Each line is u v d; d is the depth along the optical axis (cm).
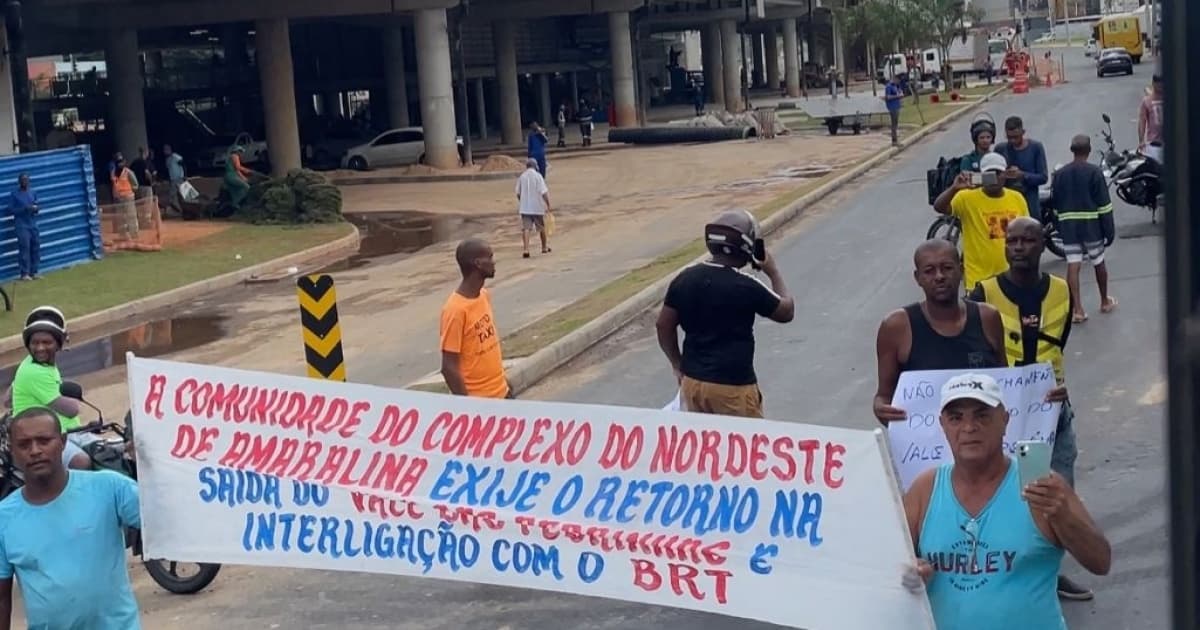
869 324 1513
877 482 560
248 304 2316
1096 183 1385
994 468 473
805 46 13562
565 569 659
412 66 7456
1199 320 204
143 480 730
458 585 838
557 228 3031
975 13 10394
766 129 5669
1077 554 444
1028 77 7569
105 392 1616
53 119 6912
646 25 9000
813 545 581
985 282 727
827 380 1265
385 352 1680
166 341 1983
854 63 12719
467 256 900
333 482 706
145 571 941
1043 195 1697
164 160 5472
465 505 679
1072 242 1391
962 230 1146
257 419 717
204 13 4922
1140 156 1997
